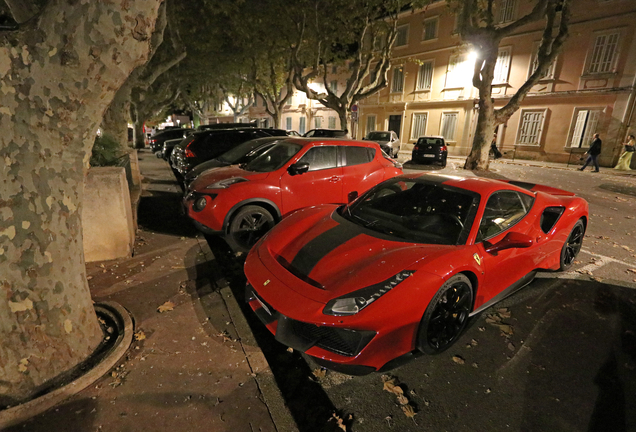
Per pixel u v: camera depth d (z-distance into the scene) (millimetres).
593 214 7457
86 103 2012
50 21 1781
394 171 6145
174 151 11141
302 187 5117
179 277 3938
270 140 7277
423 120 24203
